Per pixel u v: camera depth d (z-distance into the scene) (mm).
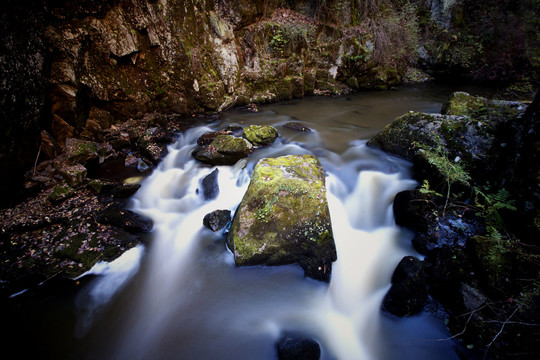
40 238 4113
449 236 3887
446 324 3186
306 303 3619
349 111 9352
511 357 2668
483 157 4336
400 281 3447
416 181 5027
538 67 10719
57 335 3164
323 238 3857
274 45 9859
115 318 3396
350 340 3264
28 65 4883
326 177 5449
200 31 8328
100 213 4699
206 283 3848
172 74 7934
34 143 5121
